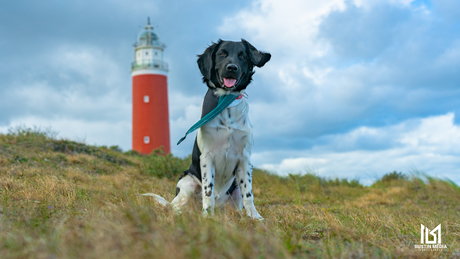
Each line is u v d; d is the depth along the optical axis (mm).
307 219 4219
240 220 3490
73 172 7668
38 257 2105
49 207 3631
